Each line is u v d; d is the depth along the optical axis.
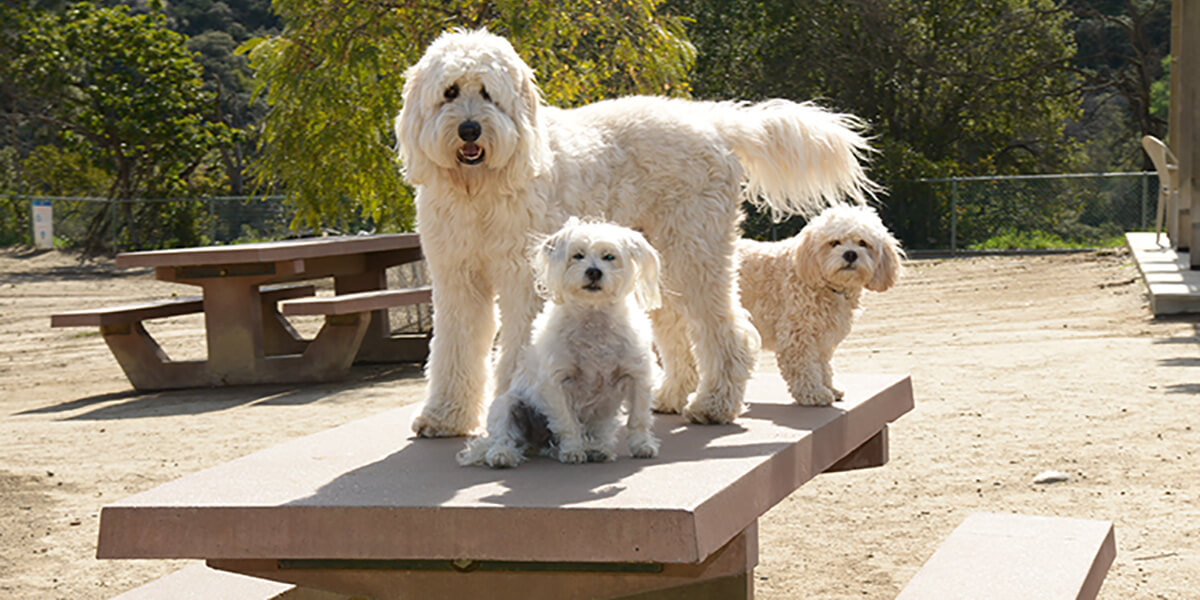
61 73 37.31
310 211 17.08
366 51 15.55
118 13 38.53
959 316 14.45
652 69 16.72
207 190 39.78
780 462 3.31
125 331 11.24
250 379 11.09
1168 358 9.75
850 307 4.95
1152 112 38.22
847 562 5.07
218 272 11.05
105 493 6.45
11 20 37.75
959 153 33.91
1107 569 3.84
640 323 3.45
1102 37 42.72
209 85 59.19
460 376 3.89
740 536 2.96
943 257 26.31
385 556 2.73
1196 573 4.57
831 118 4.46
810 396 4.44
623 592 2.96
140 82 38.88
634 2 16.81
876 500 6.00
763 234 27.53
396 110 15.94
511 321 3.75
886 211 27.89
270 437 7.93
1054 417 7.66
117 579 5.10
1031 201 26.88
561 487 2.89
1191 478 5.94
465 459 3.28
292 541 2.76
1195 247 13.93
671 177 4.03
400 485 2.98
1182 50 15.69
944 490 6.06
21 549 5.49
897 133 33.41
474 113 3.51
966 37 33.28
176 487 3.01
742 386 3.99
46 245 33.25
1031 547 3.72
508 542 2.67
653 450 3.31
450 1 16.70
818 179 4.41
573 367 3.30
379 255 13.02
